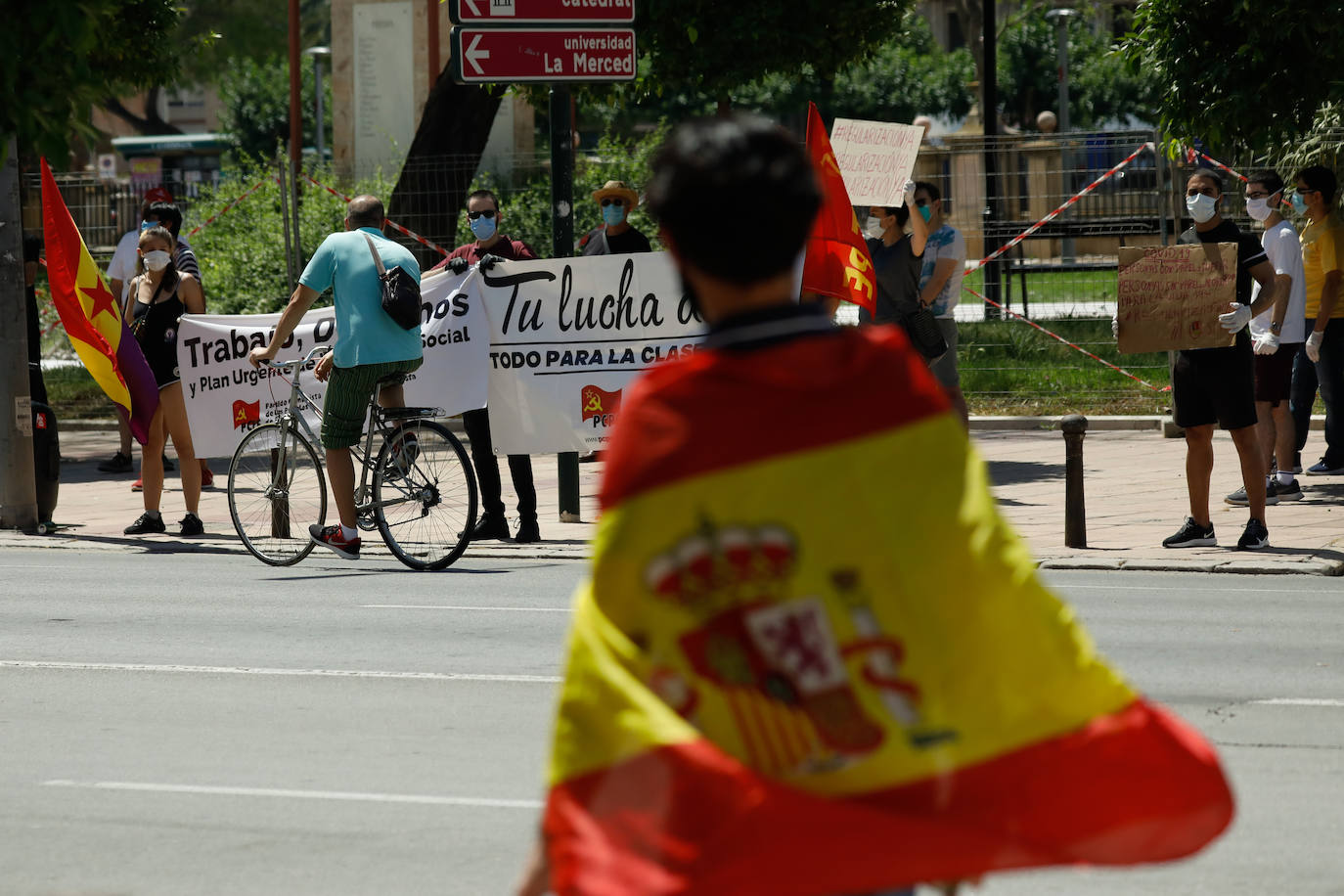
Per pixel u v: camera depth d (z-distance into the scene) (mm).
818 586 7625
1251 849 17000
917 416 7730
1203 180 35156
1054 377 65688
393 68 92688
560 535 41969
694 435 7648
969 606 7617
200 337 43062
